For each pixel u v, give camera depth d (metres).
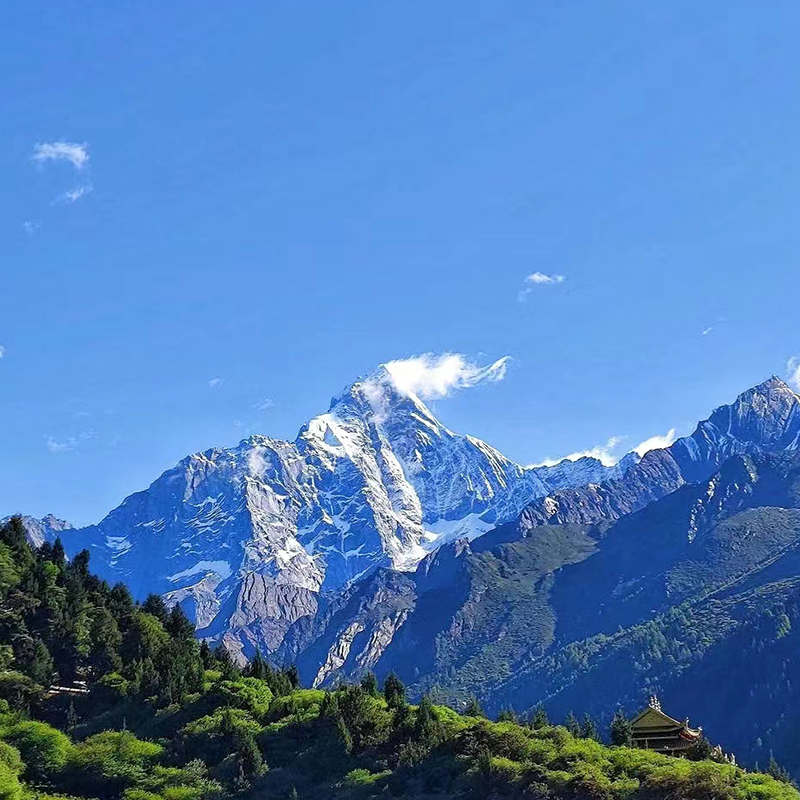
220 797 187.38
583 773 181.62
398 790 187.38
